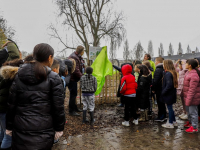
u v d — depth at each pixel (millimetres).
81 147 3256
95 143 3434
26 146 1688
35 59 1901
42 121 1753
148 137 3736
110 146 3312
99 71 6105
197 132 3996
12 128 1887
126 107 4461
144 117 4883
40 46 1910
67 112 5324
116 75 6688
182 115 5113
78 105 6062
